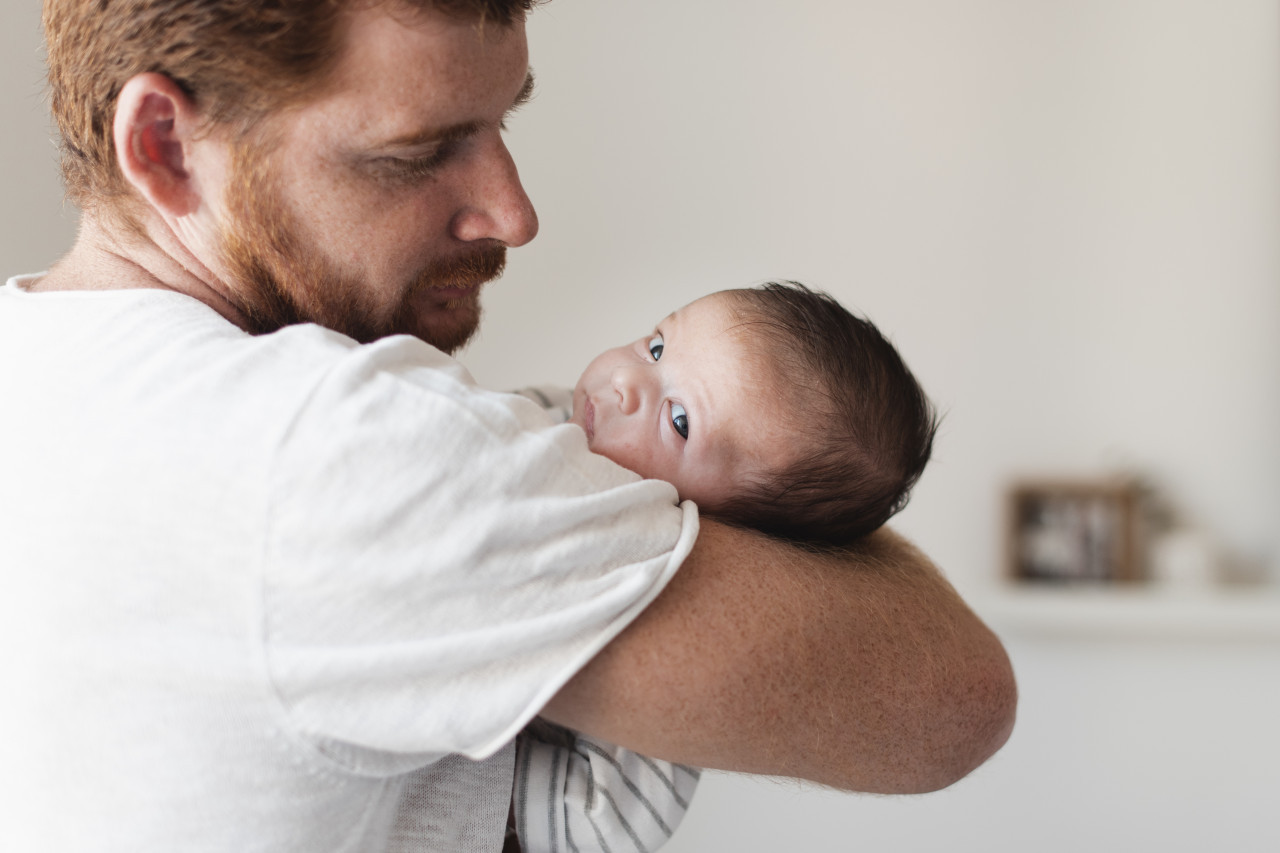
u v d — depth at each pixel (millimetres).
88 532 552
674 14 2479
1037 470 2531
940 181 2502
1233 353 2471
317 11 597
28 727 573
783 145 2502
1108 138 2469
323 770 567
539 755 808
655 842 806
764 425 952
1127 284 2488
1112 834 2371
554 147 2486
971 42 2473
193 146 652
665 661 590
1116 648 2389
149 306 618
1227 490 2494
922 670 683
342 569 525
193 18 601
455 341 828
